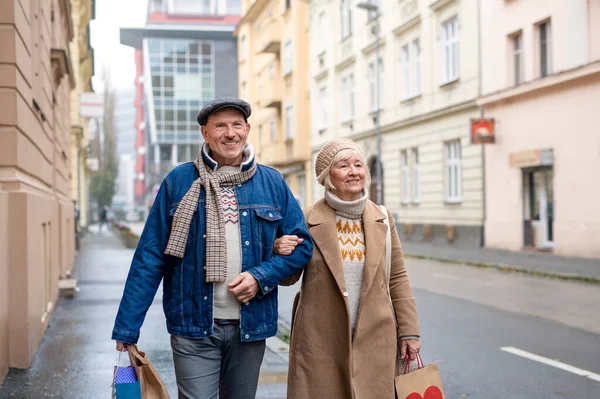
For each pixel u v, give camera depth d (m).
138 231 40.12
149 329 8.00
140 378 2.72
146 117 85.81
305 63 36.78
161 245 2.98
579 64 16.83
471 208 21.58
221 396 3.16
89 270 15.53
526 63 18.94
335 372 3.12
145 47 72.69
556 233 17.75
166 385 5.51
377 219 3.22
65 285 11.93
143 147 101.31
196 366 2.96
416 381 3.09
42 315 7.35
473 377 5.92
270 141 43.84
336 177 3.17
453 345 7.29
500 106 20.03
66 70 12.44
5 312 5.72
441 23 23.14
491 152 20.48
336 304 3.13
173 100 72.94
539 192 18.86
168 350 6.80
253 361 3.06
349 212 3.19
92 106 28.28
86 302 10.21
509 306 10.12
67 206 15.00
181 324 2.94
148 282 2.95
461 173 22.16
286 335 7.58
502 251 19.48
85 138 41.22
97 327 8.05
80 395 5.15
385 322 3.15
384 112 27.75
